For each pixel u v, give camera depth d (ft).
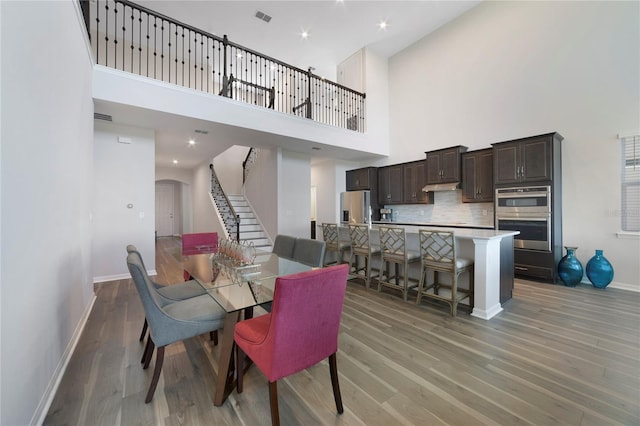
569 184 13.74
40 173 5.21
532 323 8.90
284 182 20.95
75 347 7.43
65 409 5.13
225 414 5.07
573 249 12.91
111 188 14.12
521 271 14.06
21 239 4.37
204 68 24.40
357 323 8.98
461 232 10.69
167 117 12.98
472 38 17.79
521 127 15.64
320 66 24.44
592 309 10.02
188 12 17.31
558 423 4.79
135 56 21.16
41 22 5.38
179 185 36.88
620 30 12.34
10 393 3.94
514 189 14.34
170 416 5.00
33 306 4.76
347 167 26.04
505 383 5.90
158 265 18.19
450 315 9.63
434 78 20.03
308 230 22.35
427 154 19.44
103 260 13.98
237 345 5.53
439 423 4.80
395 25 19.20
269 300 6.06
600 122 12.91
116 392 5.64
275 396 4.36
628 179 12.30
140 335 8.15
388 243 12.01
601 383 5.87
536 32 14.98
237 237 18.90
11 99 4.13
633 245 12.11
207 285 6.88
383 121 22.95
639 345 7.45
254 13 17.51
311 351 4.67
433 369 6.42
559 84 14.16
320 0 16.51
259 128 15.33
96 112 12.23
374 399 5.42
